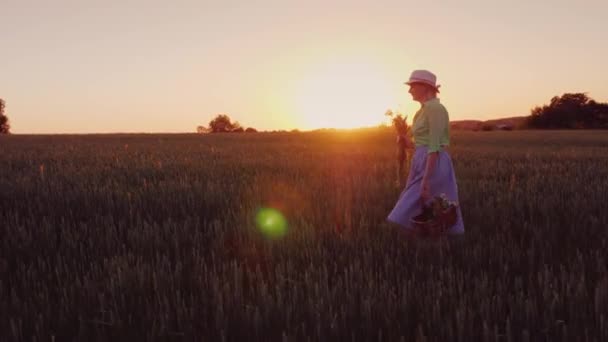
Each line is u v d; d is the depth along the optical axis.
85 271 4.05
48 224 5.41
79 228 5.48
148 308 3.18
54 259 4.34
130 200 7.09
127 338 2.97
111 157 16.31
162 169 11.82
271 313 3.08
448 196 5.19
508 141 35.19
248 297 3.47
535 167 12.17
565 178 9.53
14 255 4.58
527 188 8.05
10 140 34.06
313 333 2.85
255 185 8.54
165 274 3.75
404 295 3.21
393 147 23.89
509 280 3.68
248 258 4.50
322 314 3.02
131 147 23.72
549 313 3.04
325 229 5.38
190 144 27.64
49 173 10.88
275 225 5.77
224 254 4.55
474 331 2.92
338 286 3.41
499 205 6.63
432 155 5.07
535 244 4.72
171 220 5.77
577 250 4.21
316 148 22.73
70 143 29.09
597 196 7.10
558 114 107.75
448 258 4.31
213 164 13.04
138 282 3.66
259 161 14.33
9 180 9.53
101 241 4.83
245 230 5.34
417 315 3.11
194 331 2.95
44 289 3.52
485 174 10.98
